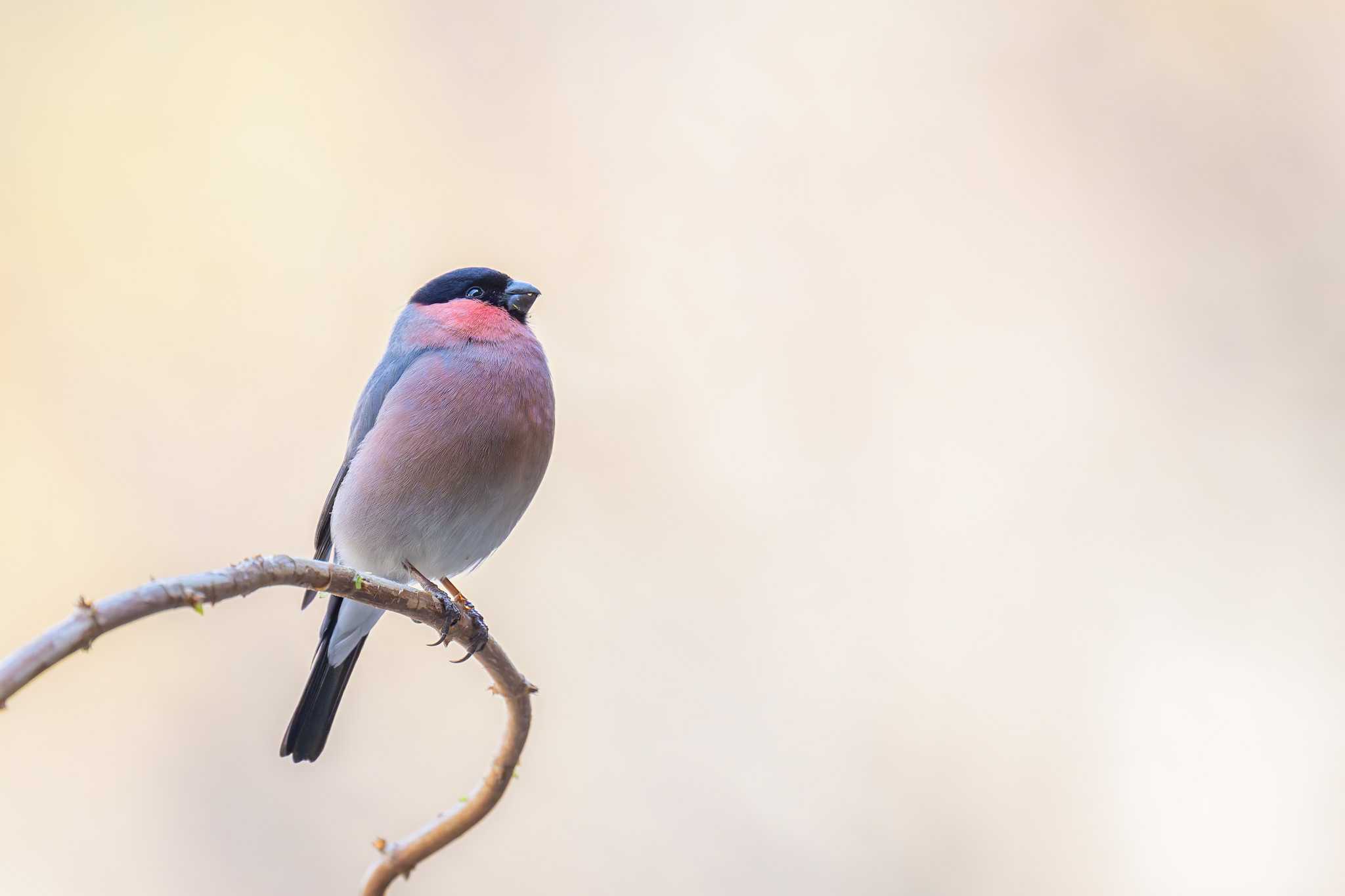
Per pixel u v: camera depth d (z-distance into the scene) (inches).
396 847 187.0
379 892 186.9
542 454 191.0
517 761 187.0
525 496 191.0
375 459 190.5
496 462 190.5
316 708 190.7
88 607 153.7
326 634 190.7
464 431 190.2
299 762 190.5
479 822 187.0
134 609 157.8
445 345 190.9
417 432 190.2
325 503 191.6
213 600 171.6
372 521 190.7
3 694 144.3
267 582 184.5
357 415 191.5
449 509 190.5
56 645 149.3
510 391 190.5
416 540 190.7
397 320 191.8
